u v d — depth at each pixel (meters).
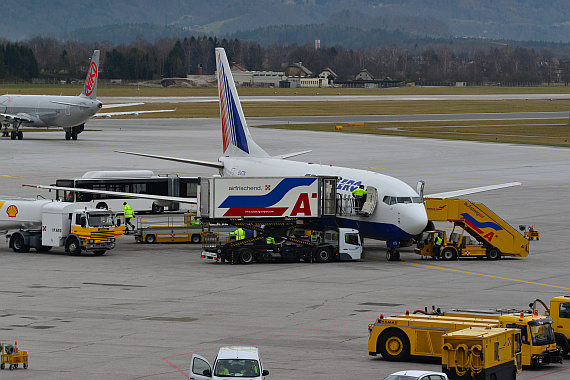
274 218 130.75
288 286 107.50
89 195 181.75
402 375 55.50
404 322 70.94
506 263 129.25
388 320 71.50
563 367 72.31
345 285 108.50
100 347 74.69
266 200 130.12
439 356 69.31
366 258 134.75
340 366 68.88
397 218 128.50
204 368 58.41
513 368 65.81
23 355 67.38
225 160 159.50
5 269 119.38
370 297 100.00
